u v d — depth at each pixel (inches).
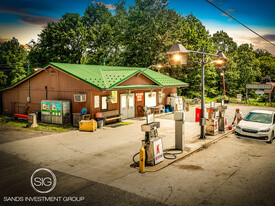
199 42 1517.0
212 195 270.8
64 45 1498.5
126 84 797.2
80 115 660.7
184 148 457.7
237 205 249.4
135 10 2237.9
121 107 797.9
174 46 398.3
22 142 507.8
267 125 519.8
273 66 2522.1
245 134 521.7
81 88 696.4
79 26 1611.7
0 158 401.4
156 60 1379.2
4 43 1915.6
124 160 391.2
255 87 1371.8
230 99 1533.0
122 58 1705.2
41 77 806.5
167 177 322.7
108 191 279.0
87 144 492.7
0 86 1768.0
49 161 386.3
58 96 761.6
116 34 1923.0
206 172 342.0
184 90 1656.0
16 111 911.7
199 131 622.8
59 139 534.9
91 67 889.5
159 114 921.5
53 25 1551.4
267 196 269.3
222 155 425.4
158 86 926.4
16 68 1807.3
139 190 282.0
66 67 765.9
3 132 605.6
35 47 1611.7
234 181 310.3
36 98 834.2
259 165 372.8
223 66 516.1
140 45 1432.1
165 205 247.4
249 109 1112.8
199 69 1496.1
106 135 576.7
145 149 366.0
